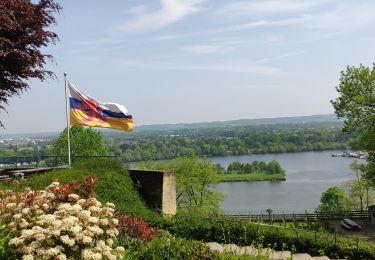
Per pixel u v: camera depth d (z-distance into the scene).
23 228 7.32
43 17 15.87
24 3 15.23
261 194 101.88
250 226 15.41
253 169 142.38
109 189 16.36
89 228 6.94
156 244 8.76
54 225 6.57
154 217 15.63
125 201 16.36
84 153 40.16
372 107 36.00
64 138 40.41
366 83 35.75
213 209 42.12
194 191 43.19
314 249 17.06
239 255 8.42
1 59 15.09
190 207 40.31
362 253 17.64
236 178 131.75
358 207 59.31
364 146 34.41
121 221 10.54
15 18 14.68
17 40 15.45
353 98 35.78
